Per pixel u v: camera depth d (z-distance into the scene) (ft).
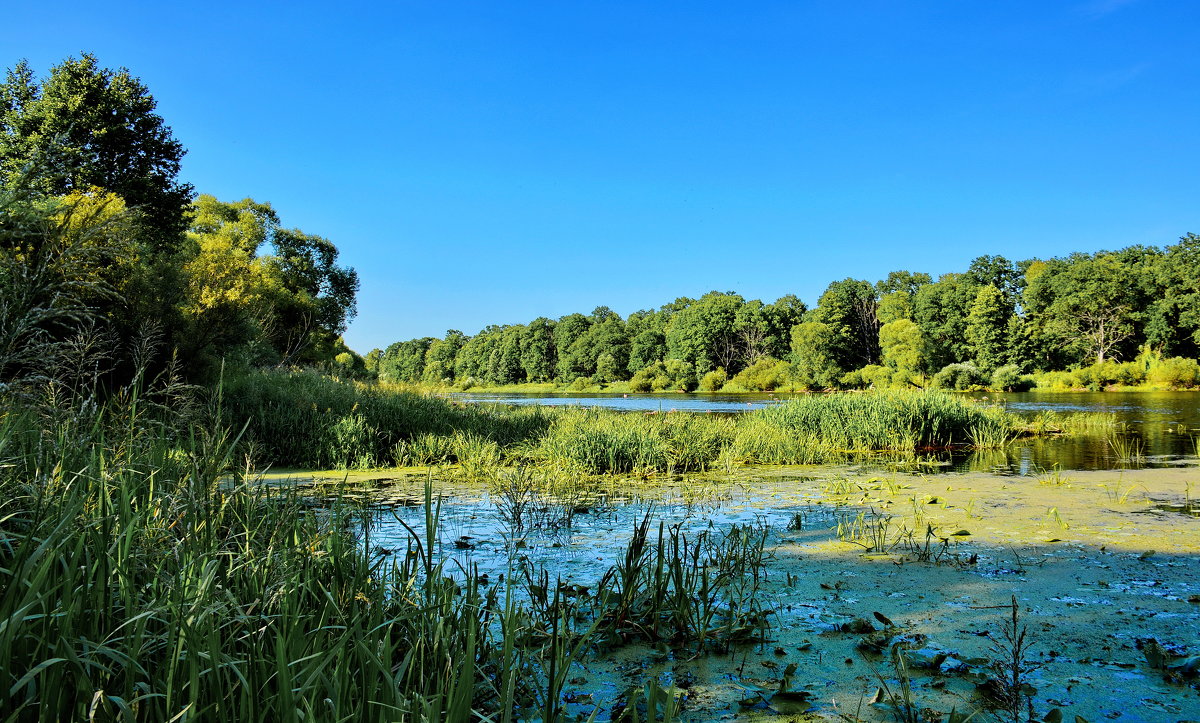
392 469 31.35
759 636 10.72
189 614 6.19
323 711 5.97
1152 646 9.52
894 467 31.78
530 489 24.21
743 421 47.98
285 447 32.81
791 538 17.44
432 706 5.90
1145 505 21.16
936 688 8.78
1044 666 9.48
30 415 9.92
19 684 4.80
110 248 10.05
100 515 7.83
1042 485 25.39
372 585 9.62
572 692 8.85
